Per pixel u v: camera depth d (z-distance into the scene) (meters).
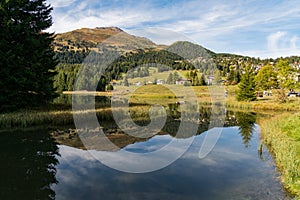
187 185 6.55
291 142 9.49
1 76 16.25
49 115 15.79
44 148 10.40
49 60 19.91
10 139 11.95
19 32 17.28
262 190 6.08
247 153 9.61
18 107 17.64
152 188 6.39
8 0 16.78
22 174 7.50
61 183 6.82
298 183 6.18
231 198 5.73
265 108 27.39
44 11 20.72
